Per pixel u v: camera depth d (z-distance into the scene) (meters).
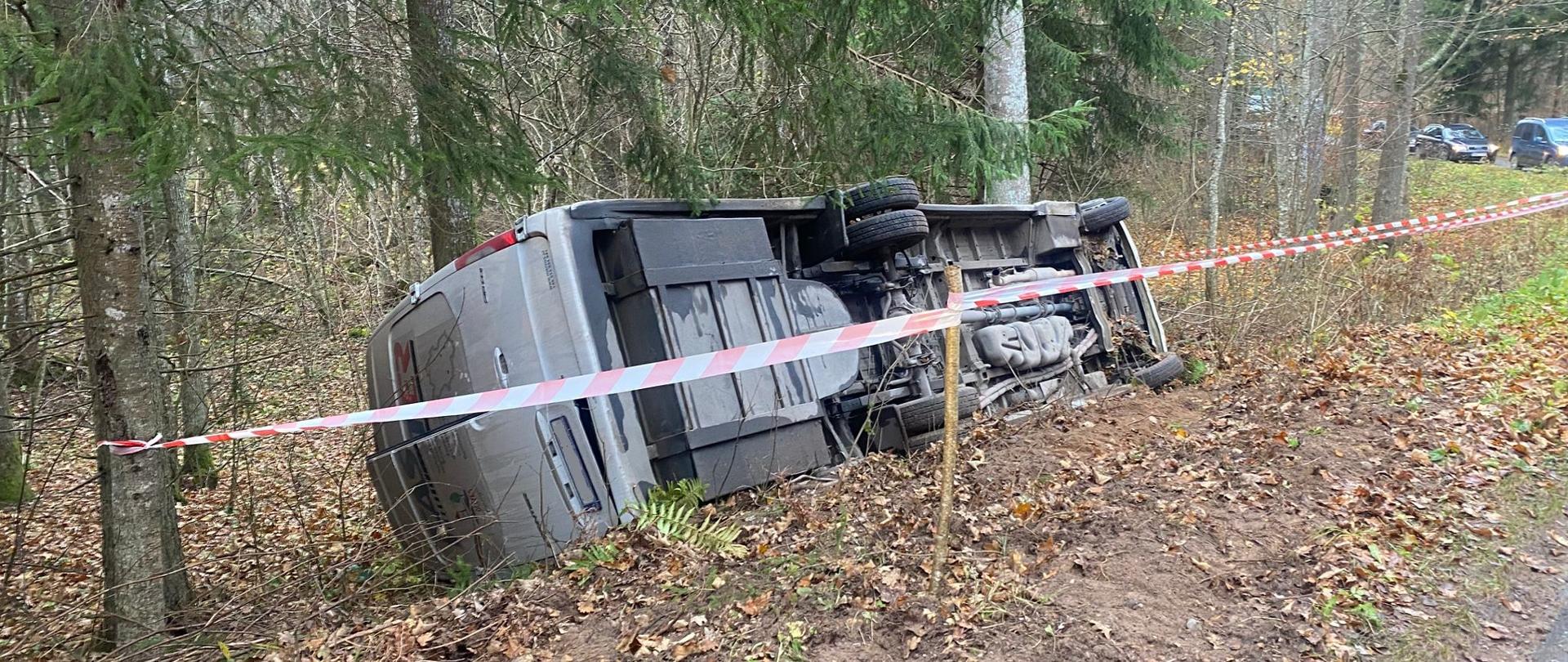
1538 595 3.78
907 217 5.59
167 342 8.09
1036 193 13.95
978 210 6.61
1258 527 4.18
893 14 8.45
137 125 4.15
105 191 4.21
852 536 4.20
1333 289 8.97
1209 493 4.55
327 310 10.93
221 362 8.62
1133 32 12.30
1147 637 3.36
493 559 4.88
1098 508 4.39
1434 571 3.90
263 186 4.53
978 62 10.76
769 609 3.58
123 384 4.33
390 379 5.83
